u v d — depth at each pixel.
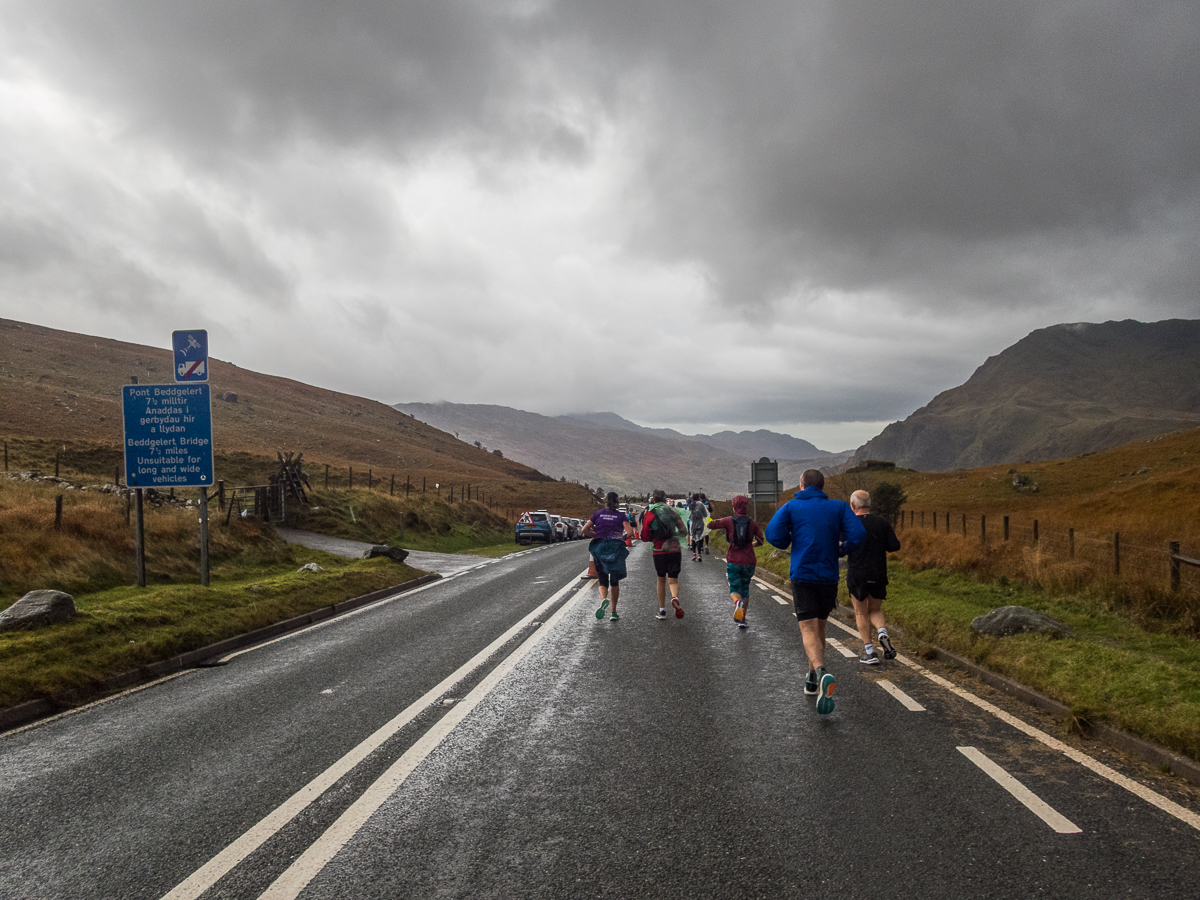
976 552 15.40
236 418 102.94
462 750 5.40
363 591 15.08
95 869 3.67
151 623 9.95
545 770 4.95
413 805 4.39
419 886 3.42
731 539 10.60
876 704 6.50
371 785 4.73
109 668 8.16
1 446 43.47
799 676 7.59
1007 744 5.38
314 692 7.31
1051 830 3.91
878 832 3.91
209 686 7.74
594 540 11.41
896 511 30.67
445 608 13.21
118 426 76.00
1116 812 4.14
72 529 15.45
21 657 7.81
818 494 6.84
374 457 104.06
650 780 4.73
